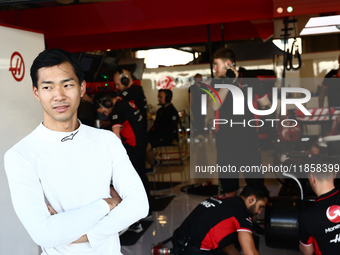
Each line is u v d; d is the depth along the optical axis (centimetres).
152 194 482
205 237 224
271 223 250
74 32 360
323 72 510
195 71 828
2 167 210
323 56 509
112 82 507
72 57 113
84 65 457
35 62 109
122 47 483
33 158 111
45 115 113
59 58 109
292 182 327
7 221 212
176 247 236
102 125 407
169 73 839
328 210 205
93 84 471
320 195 211
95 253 115
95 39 477
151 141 508
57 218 104
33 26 361
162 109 525
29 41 232
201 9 342
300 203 254
